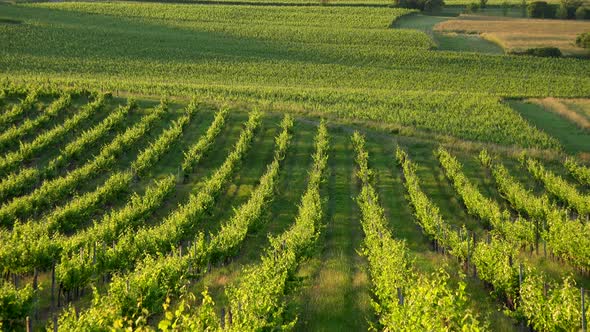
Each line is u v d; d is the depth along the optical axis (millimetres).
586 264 22312
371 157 45656
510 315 16516
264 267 18422
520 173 42906
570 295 14680
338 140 49281
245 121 52156
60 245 22812
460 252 23141
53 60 77875
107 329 13078
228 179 37688
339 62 87938
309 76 78938
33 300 17719
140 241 23984
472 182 41031
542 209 31109
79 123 45094
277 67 83062
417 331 12547
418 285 14117
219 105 55656
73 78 67750
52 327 13578
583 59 92375
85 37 92812
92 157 41188
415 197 32781
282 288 17656
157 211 33750
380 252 20656
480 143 48531
